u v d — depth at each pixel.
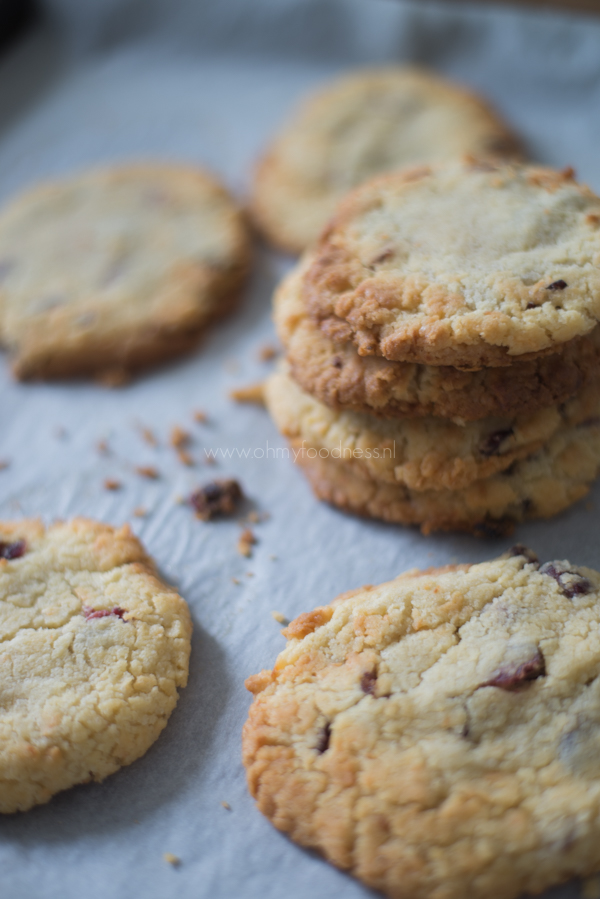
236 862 0.26
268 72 0.46
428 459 0.29
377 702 0.27
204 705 0.28
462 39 0.44
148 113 0.45
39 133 0.45
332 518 0.31
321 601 0.30
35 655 0.28
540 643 0.27
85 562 0.30
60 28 0.49
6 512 0.33
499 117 0.41
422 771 0.26
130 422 0.35
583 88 0.42
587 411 0.30
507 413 0.29
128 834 0.27
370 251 0.30
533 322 0.28
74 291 0.37
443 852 0.25
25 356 0.36
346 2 0.45
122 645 0.28
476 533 0.30
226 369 0.35
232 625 0.30
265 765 0.27
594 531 0.30
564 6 0.45
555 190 0.31
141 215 0.39
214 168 0.43
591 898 0.25
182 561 0.31
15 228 0.39
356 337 0.29
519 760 0.26
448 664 0.27
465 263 0.29
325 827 0.26
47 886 0.26
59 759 0.27
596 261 0.29
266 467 0.33
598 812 0.25
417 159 0.40
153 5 0.47
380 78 0.43
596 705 0.26
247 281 0.38
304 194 0.39
